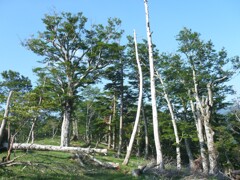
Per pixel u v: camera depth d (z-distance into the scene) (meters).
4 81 42.91
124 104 43.41
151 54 23.95
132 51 35.94
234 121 35.44
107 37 36.78
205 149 33.06
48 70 33.12
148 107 42.78
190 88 35.62
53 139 46.91
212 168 28.75
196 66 35.31
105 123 42.34
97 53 35.75
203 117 32.72
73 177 15.01
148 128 46.69
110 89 40.69
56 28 35.00
